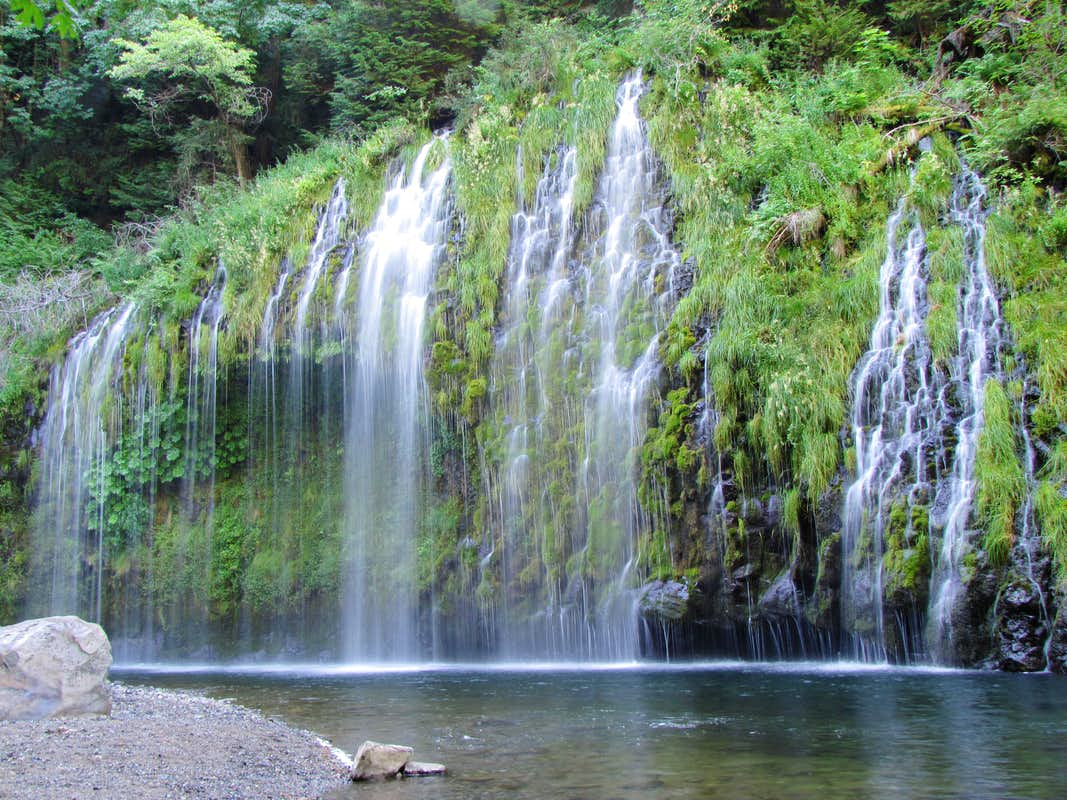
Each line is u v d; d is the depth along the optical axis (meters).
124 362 17.14
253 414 16.39
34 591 16.73
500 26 21.30
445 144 17.02
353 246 16.77
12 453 17.56
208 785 5.13
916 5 16.50
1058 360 10.02
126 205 25.95
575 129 15.74
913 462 10.48
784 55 17.11
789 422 11.25
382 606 14.59
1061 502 9.26
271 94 23.91
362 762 5.36
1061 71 13.64
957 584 9.71
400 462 15.01
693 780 5.06
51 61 26.48
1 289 20.59
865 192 13.09
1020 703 7.27
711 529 11.73
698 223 13.82
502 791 4.96
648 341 13.35
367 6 21.55
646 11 18.27
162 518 16.55
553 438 13.80
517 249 15.38
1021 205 11.74
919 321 11.41
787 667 10.54
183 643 15.94
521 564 13.53
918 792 4.69
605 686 9.31
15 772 5.26
